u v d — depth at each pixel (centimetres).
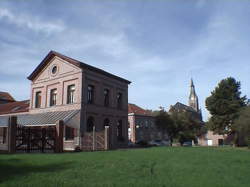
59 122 2092
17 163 1171
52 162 1223
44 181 807
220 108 4584
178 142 5603
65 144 2884
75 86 3195
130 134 6316
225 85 4619
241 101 4553
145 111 7012
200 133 5459
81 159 1358
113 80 3716
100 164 1177
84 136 2814
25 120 3244
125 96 3947
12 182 785
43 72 3634
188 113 5191
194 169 1094
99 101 3391
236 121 3912
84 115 3103
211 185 795
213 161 1407
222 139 6525
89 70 3272
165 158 1512
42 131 2072
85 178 870
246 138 3634
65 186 750
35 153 1839
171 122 4956
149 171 1021
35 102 3662
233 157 1664
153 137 6838
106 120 3509
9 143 1844
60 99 3328
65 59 3331
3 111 4562
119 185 772
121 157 1504
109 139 2748
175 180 857
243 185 818
